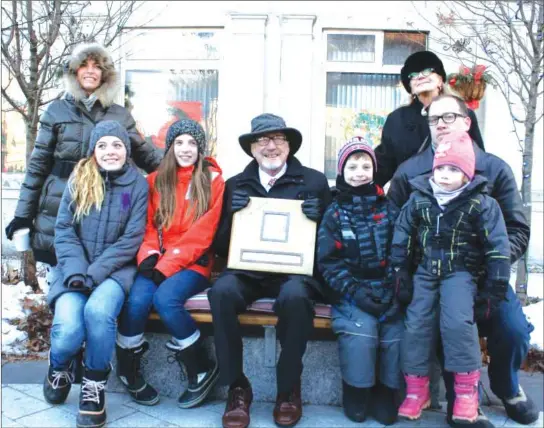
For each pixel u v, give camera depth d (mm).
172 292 3018
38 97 4906
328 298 3131
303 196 3303
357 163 3037
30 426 2885
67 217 3127
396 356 2928
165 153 3328
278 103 7195
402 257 2914
